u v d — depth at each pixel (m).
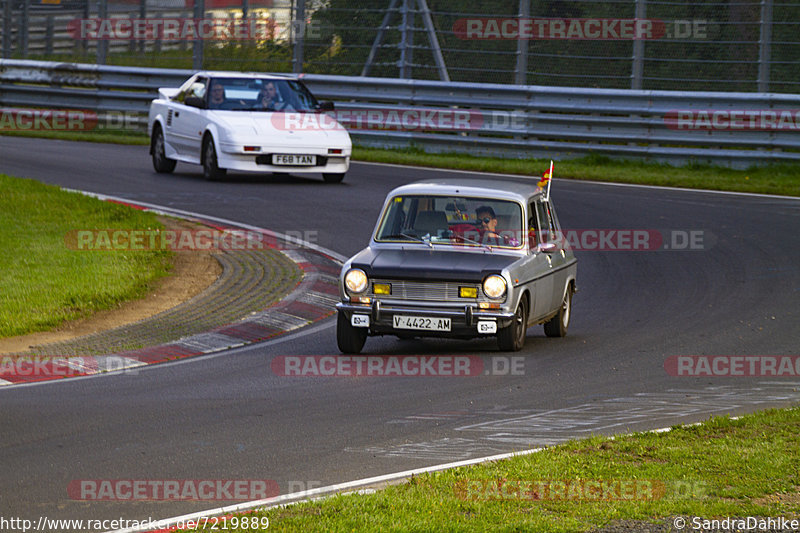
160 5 98.88
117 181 71.31
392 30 92.50
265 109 73.75
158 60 100.06
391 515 19.89
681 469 23.20
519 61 87.75
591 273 51.78
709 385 32.75
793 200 69.69
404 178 75.75
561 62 89.88
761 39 81.38
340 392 31.39
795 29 83.06
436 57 90.06
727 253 55.09
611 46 88.56
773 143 78.88
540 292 38.38
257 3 95.75
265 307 43.03
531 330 42.91
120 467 23.83
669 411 29.34
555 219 42.56
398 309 35.66
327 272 49.22
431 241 38.34
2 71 101.06
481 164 81.81
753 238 58.34
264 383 32.47
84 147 88.62
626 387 32.38
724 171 79.88
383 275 35.97
